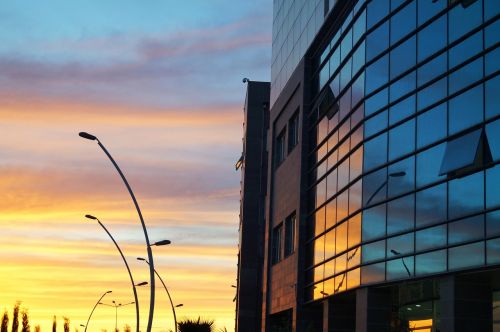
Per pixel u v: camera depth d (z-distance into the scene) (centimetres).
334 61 4131
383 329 3241
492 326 2811
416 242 2906
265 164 7444
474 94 2659
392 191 3122
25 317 14838
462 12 2772
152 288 3806
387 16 3322
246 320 7256
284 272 4909
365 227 3331
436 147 2845
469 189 2625
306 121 4634
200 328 4378
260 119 7669
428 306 3353
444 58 2856
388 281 3072
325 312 4000
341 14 4006
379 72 3350
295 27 5059
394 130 3162
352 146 3619
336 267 3747
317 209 4278
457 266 2650
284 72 5341
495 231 2480
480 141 2581
